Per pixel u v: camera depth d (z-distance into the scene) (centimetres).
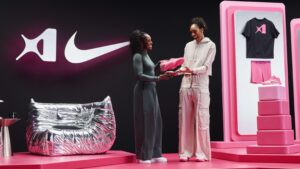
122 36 624
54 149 461
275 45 608
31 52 588
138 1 633
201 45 486
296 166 423
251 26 601
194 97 476
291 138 482
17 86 580
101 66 614
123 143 618
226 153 495
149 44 471
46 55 592
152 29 635
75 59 604
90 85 609
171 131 635
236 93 592
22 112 581
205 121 472
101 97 612
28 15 589
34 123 498
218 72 654
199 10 651
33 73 587
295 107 624
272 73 604
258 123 486
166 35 639
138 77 455
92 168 422
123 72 622
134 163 469
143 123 457
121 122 618
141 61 461
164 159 468
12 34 581
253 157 463
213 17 655
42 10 595
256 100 596
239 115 591
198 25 482
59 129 486
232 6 604
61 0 603
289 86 668
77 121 522
